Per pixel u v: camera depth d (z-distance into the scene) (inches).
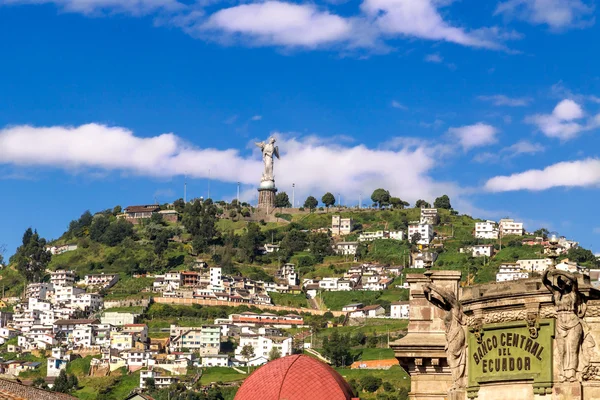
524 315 2078.0
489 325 2124.8
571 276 2000.5
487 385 2118.6
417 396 2361.0
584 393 2001.7
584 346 2011.6
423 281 2380.7
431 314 2375.7
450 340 2191.2
